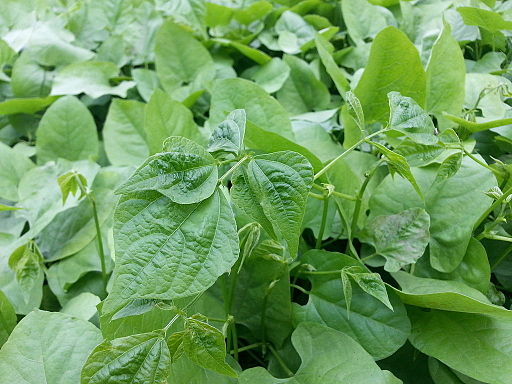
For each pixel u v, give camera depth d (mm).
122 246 214
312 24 625
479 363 303
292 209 233
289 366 350
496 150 436
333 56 566
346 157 421
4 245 438
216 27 635
